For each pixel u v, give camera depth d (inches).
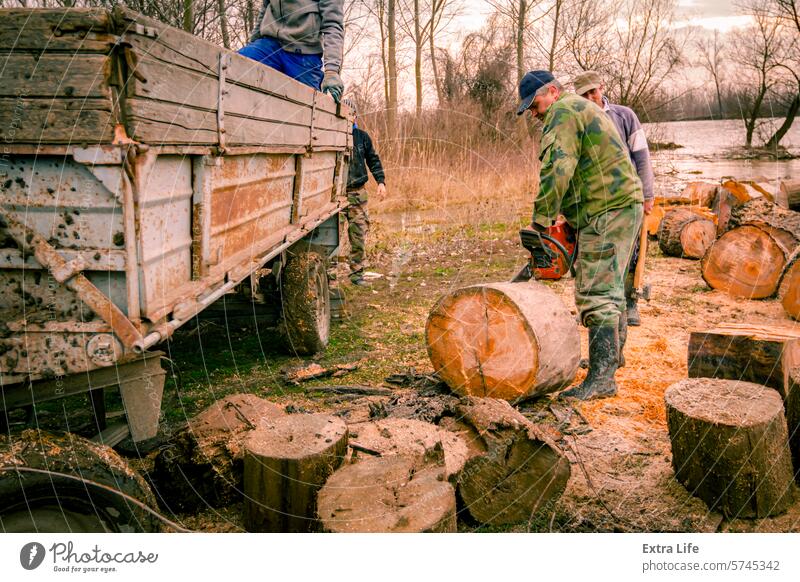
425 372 170.4
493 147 534.6
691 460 110.0
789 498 110.7
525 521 103.8
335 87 179.5
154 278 81.6
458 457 100.3
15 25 69.2
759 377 137.9
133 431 91.4
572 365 149.6
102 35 69.0
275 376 170.2
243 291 206.5
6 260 74.0
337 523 79.7
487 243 373.4
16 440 75.4
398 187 474.0
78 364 75.8
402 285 279.4
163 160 83.0
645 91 775.1
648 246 368.8
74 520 77.0
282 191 145.6
